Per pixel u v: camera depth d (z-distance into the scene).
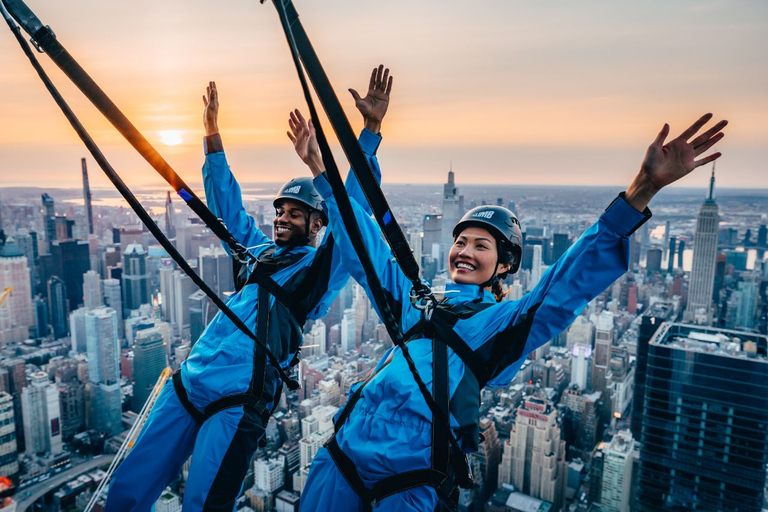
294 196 2.23
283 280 2.15
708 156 1.37
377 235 1.82
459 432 1.54
